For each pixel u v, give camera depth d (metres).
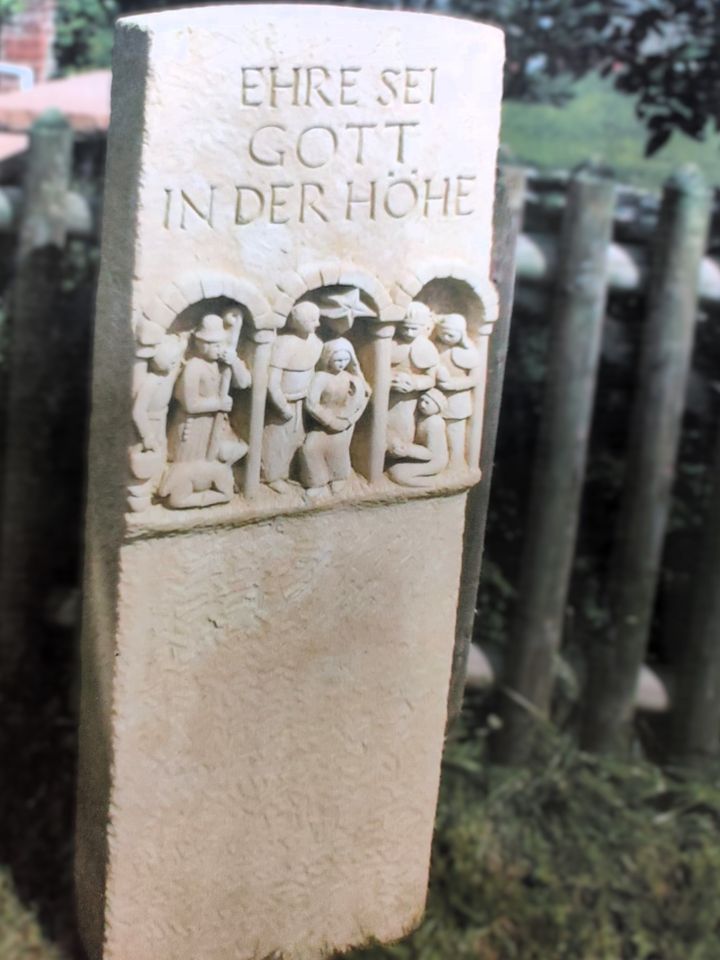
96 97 2.54
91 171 2.57
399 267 1.73
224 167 1.59
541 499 2.59
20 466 2.60
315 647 1.85
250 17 1.56
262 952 1.97
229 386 1.67
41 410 2.59
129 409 1.61
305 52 1.60
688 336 2.55
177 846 1.84
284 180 1.62
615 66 2.84
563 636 2.73
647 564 2.64
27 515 2.62
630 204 2.72
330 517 1.80
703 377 2.76
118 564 1.67
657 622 2.76
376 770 1.97
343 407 1.75
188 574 1.72
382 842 2.02
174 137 1.55
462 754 2.61
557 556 2.60
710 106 2.80
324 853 1.97
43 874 2.38
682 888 2.42
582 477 2.60
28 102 2.51
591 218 2.47
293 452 1.75
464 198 1.75
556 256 2.52
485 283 1.79
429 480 1.85
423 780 2.02
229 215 1.60
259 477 1.73
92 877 1.87
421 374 1.80
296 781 1.90
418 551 1.88
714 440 2.75
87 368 2.63
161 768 1.79
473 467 1.89
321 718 1.89
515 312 2.63
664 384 2.56
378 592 1.87
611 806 2.56
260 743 1.85
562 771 2.61
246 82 1.57
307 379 1.72
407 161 1.69
